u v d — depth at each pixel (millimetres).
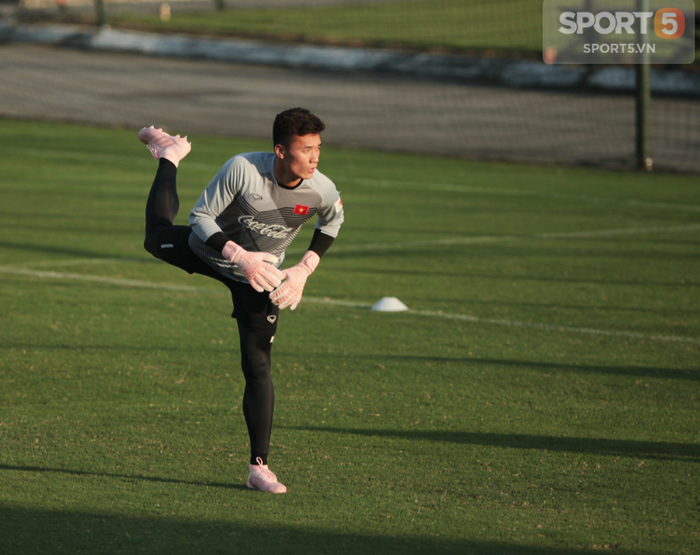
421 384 21969
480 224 44844
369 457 17219
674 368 23781
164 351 24219
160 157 17688
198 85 97000
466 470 16641
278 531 13719
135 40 121688
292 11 144750
